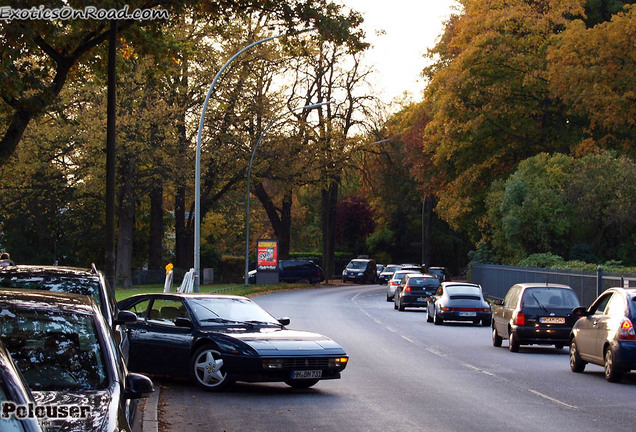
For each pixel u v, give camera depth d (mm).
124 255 66500
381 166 84750
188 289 43719
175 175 62750
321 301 55938
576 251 52562
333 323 36750
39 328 8148
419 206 117188
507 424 13531
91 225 76750
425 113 76500
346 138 79188
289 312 43500
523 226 53625
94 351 8156
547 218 53094
